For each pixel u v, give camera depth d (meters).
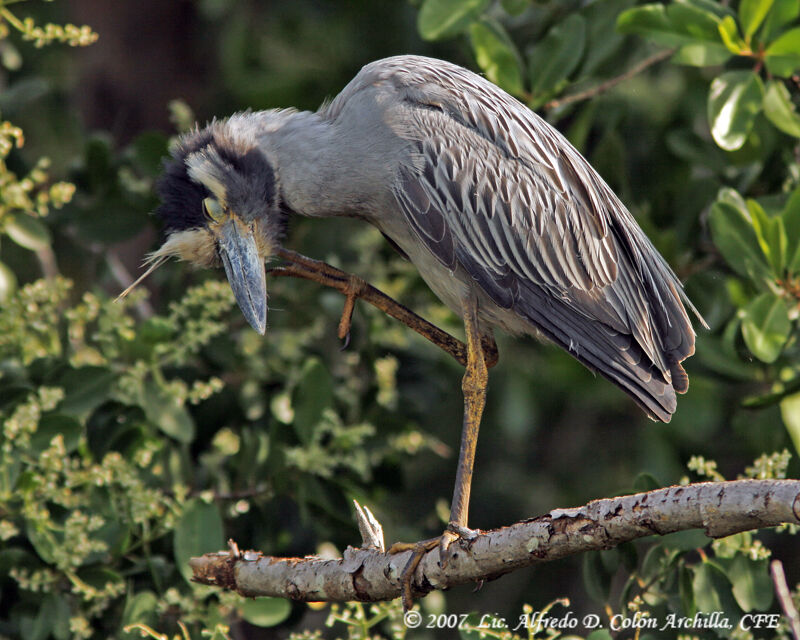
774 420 9.66
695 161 10.16
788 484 5.33
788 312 8.49
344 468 10.02
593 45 9.73
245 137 8.51
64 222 10.34
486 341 8.97
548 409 13.73
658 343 8.75
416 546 6.84
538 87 9.55
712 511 5.49
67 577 8.30
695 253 10.27
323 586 7.00
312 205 8.54
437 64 8.87
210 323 9.16
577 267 8.47
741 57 9.20
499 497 13.91
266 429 10.11
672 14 8.69
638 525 5.76
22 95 10.51
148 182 10.67
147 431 8.90
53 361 8.94
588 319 8.48
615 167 10.16
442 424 13.80
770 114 8.62
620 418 14.04
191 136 8.80
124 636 8.01
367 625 7.35
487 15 9.97
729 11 8.89
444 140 8.34
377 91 8.52
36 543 8.02
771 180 9.91
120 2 15.49
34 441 8.39
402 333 10.54
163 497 8.80
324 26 14.73
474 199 8.29
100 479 8.23
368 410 10.21
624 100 11.27
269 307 10.72
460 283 8.43
